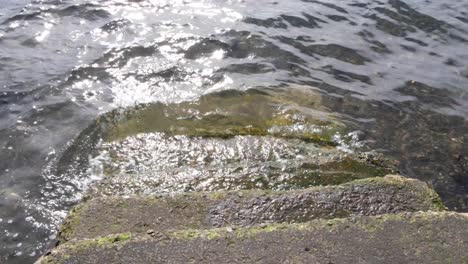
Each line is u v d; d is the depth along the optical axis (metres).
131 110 5.55
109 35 7.30
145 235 3.19
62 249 3.07
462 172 5.03
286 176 4.32
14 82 6.02
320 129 5.37
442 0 9.28
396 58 7.24
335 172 4.46
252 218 3.61
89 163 4.68
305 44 7.37
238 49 7.07
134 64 6.55
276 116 5.55
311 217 3.64
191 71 6.44
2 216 4.07
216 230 3.27
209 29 7.57
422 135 5.55
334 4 8.85
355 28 8.01
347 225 3.31
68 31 7.39
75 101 5.68
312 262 3.05
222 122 5.37
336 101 6.03
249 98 5.86
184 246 3.13
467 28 8.24
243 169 4.40
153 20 7.80
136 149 4.83
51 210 4.18
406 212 3.44
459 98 6.34
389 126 5.65
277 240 3.19
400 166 5.00
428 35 7.98
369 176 4.47
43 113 5.45
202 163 4.60
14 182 4.46
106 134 5.15
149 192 4.06
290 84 6.29
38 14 7.88
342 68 6.82
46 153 4.84
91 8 8.11
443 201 4.64
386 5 8.89
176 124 5.31
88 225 3.47
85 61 6.55
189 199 3.74
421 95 6.33
